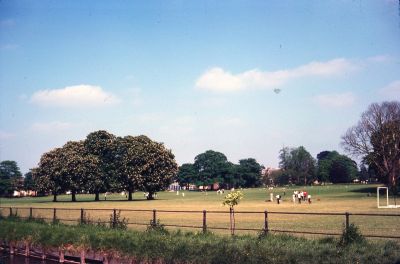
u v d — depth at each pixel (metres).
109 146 114.69
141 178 108.69
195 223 35.78
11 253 28.23
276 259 16.31
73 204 85.06
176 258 19.08
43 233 26.73
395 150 100.75
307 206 62.31
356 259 15.26
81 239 23.89
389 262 14.80
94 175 109.69
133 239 21.72
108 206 72.31
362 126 105.62
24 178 190.25
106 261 22.09
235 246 18.06
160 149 113.75
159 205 73.31
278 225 32.78
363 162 107.81
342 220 36.78
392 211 48.41
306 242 18.33
